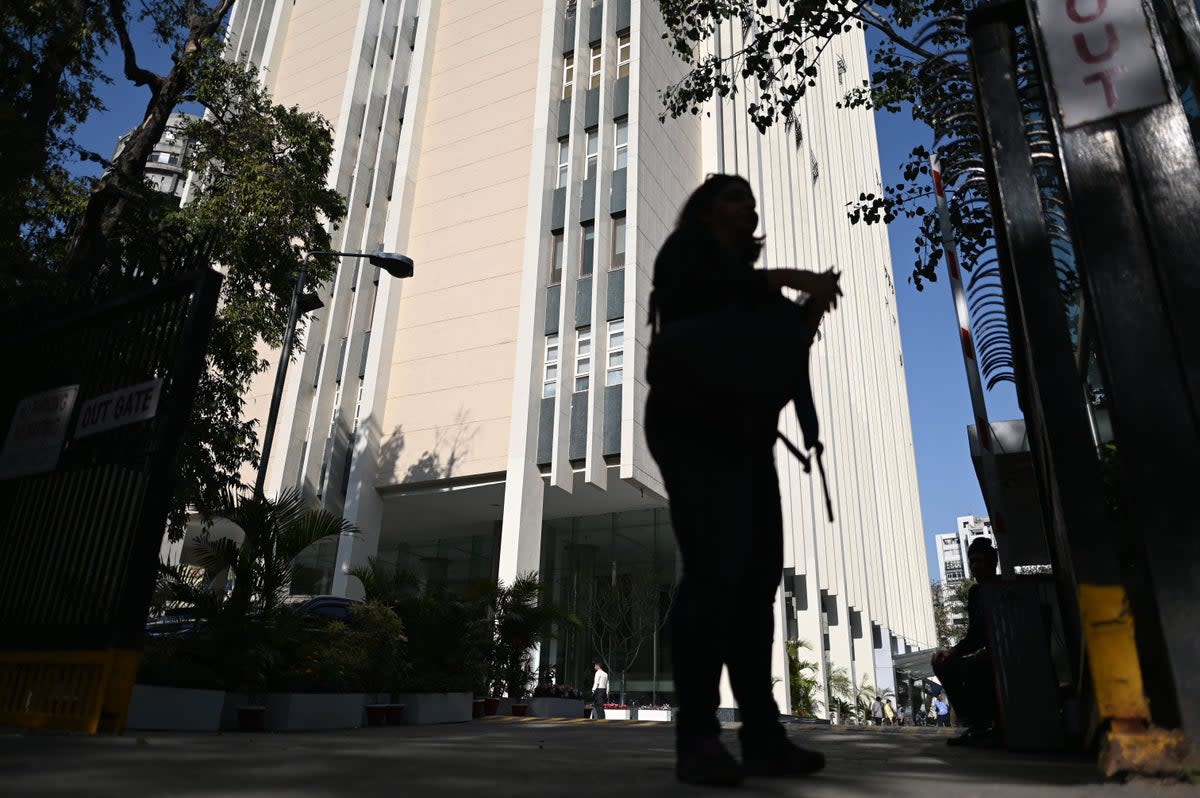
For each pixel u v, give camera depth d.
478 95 31.64
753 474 2.00
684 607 1.77
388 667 9.22
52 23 12.12
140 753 2.23
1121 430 2.05
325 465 28.19
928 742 5.11
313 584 8.47
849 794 1.57
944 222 8.80
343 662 8.30
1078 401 2.29
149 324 4.71
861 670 43.25
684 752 1.72
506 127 30.33
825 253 49.81
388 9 35.28
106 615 4.04
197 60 13.95
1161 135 2.29
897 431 70.62
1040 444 3.81
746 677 2.00
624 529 27.84
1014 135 2.74
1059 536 3.49
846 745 4.63
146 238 5.31
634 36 29.62
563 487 24.47
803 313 2.09
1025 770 2.33
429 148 31.91
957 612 89.88
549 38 30.39
